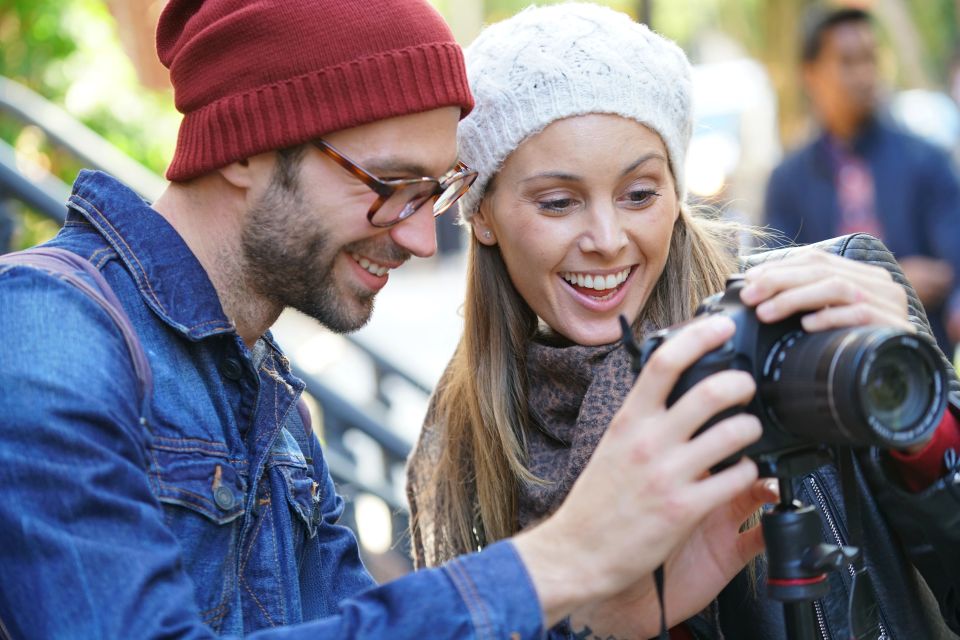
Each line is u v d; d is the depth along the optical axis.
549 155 1.95
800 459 1.47
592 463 1.40
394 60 1.68
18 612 1.38
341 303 1.75
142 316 1.66
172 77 1.76
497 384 2.14
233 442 1.71
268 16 1.66
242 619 1.68
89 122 5.15
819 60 4.19
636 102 1.93
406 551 3.68
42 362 1.46
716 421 1.38
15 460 1.40
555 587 1.38
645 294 2.05
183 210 1.76
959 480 1.59
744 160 9.02
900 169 4.12
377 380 4.26
